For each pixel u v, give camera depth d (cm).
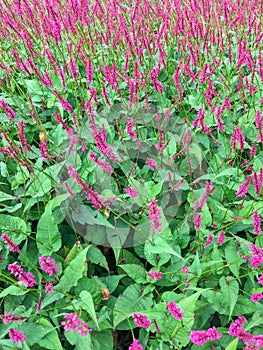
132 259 58
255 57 81
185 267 52
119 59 90
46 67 87
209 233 55
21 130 59
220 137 72
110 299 55
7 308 55
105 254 63
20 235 58
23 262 58
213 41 85
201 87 83
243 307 52
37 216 63
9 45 96
